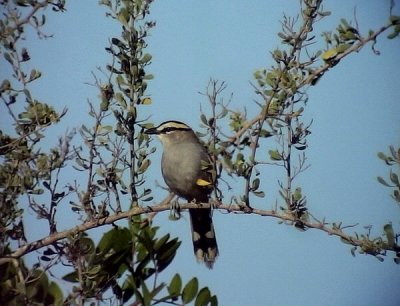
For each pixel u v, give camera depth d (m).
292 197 12.28
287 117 12.47
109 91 12.43
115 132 12.44
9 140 12.41
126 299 11.84
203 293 11.55
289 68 12.62
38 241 11.97
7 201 11.88
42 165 11.93
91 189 12.27
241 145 12.60
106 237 12.09
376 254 11.89
